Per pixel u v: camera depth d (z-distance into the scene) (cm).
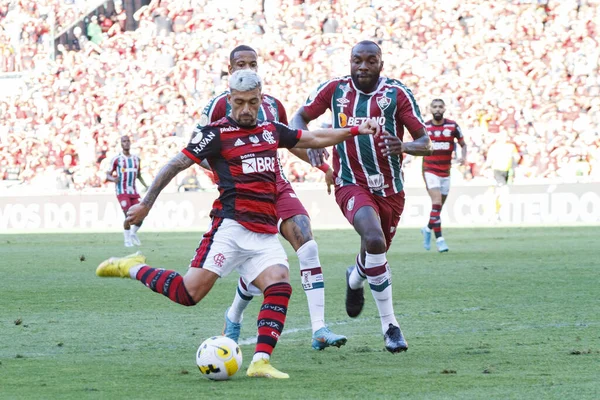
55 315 3003
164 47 11000
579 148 9238
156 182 1878
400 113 2477
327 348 2298
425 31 10319
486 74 9856
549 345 2241
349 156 2506
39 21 11688
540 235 7031
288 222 2355
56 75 11206
